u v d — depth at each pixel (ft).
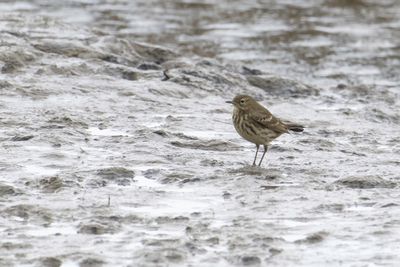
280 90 80.59
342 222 40.50
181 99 70.49
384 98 80.94
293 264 35.60
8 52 74.23
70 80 71.05
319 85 88.53
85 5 135.03
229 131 60.44
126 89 70.23
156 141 55.42
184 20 125.49
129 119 61.87
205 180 47.01
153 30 118.01
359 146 58.75
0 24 86.94
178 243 37.35
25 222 40.14
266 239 37.99
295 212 41.91
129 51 83.56
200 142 55.57
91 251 36.63
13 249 36.78
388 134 64.23
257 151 50.83
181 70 78.18
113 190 45.03
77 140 54.85
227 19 126.93
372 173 49.49
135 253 36.45
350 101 78.89
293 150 55.26
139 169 49.21
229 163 51.21
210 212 41.86
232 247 37.19
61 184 45.24
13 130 56.34
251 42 112.47
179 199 43.91
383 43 113.50
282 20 127.03
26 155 51.06
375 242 37.96
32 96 65.87
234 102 50.26
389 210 42.24
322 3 140.97
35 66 73.87
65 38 82.69
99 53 80.28
